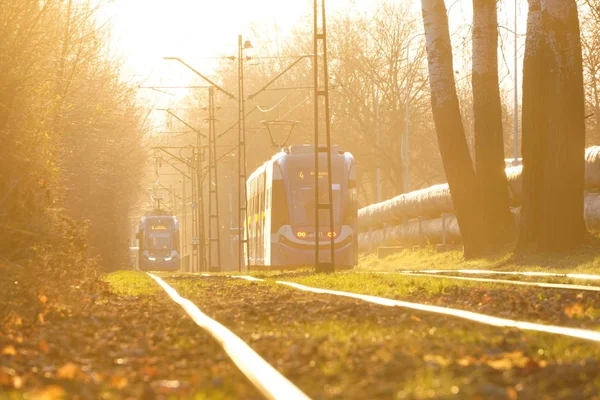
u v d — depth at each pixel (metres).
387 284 21.42
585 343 8.87
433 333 9.97
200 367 7.88
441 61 35.97
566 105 29.30
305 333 10.34
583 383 6.62
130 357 8.71
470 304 15.26
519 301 15.11
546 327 10.12
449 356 8.06
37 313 13.60
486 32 35.34
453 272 28.97
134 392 6.53
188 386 6.71
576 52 29.30
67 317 13.80
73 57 27.06
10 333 11.15
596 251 28.33
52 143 22.47
